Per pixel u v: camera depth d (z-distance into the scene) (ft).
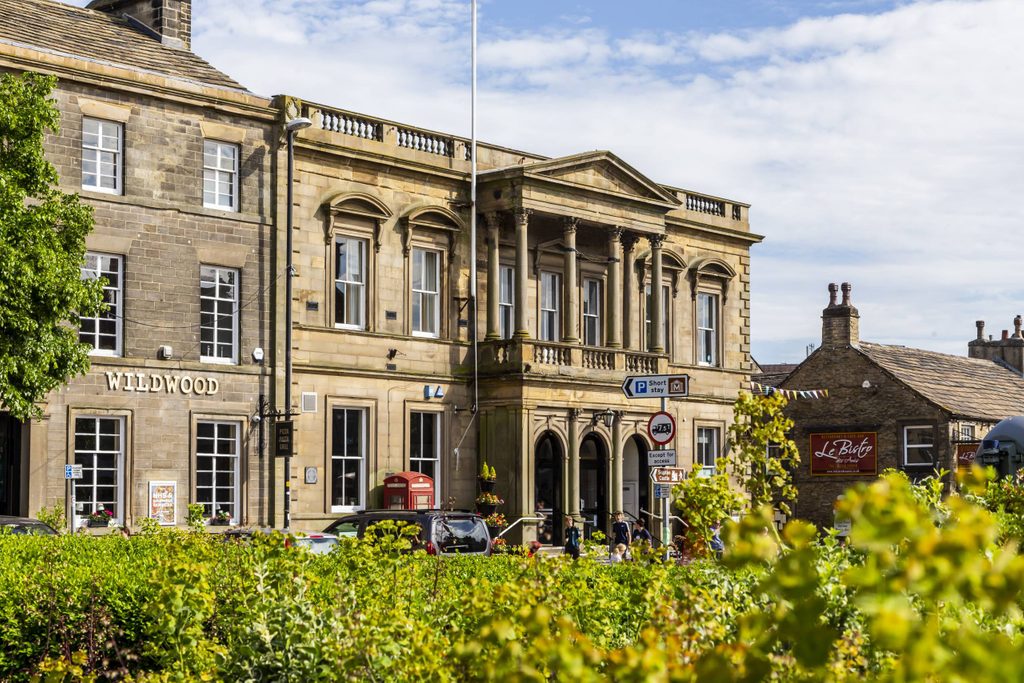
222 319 129.08
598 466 158.51
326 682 34.32
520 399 147.02
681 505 34.73
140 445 121.49
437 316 149.28
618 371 158.10
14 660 47.96
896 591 14.87
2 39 115.65
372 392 141.59
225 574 41.91
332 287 138.82
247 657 35.32
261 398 130.62
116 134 122.31
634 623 42.80
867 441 209.87
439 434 147.84
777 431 36.94
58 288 94.89
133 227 122.31
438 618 38.88
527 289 155.53
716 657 16.97
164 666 42.75
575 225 155.53
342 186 140.46
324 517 135.95
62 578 50.14
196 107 127.24
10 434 115.55
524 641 29.99
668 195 166.71
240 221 130.11
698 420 177.06
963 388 222.28
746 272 188.34
